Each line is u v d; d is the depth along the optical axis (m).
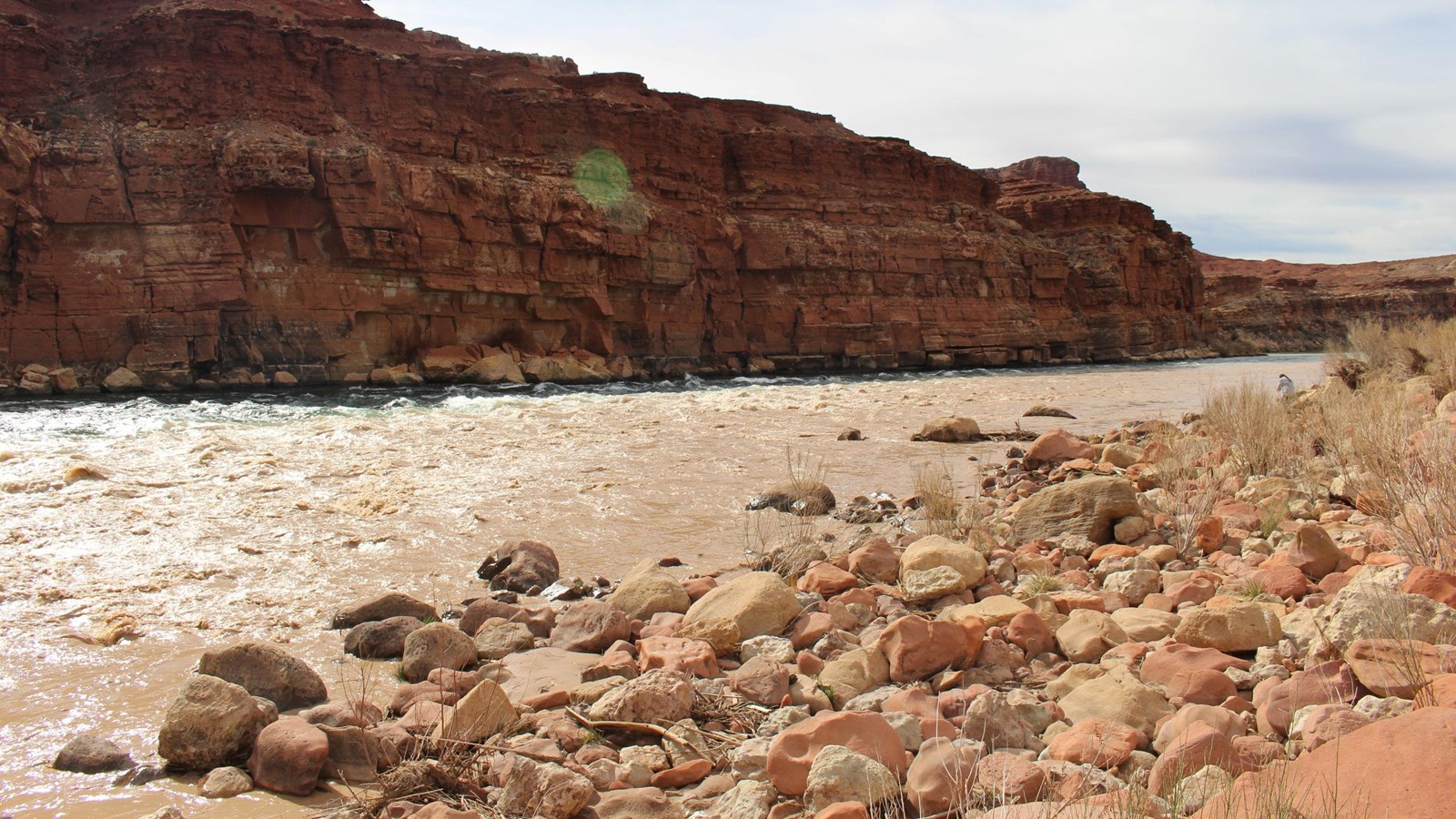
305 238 33.72
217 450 14.79
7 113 33.44
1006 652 5.60
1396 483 7.99
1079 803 3.21
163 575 7.87
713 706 5.00
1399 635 4.29
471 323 38.62
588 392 32.69
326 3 45.56
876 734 4.09
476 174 38.22
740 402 26.58
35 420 19.94
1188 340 79.88
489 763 4.34
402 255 35.22
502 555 8.38
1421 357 17.72
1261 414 12.41
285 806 4.05
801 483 11.66
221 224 32.31
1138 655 5.27
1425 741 2.99
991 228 63.69
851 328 52.47
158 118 33.81
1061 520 9.00
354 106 38.53
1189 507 9.12
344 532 9.66
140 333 30.88
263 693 5.14
